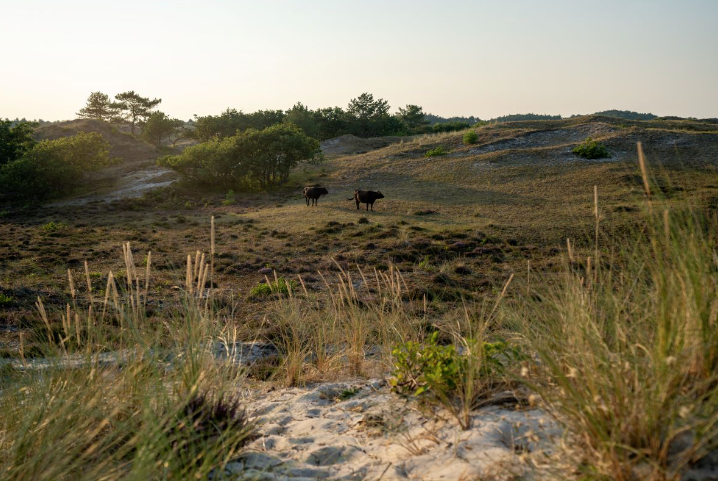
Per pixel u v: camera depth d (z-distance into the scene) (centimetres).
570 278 393
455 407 388
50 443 314
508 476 265
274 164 5062
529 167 4750
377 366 631
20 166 5278
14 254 2450
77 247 2736
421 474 298
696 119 8269
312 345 742
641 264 331
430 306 1187
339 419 432
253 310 1291
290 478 320
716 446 230
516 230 2802
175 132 11288
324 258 2355
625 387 270
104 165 6856
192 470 303
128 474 288
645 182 322
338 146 8144
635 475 231
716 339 276
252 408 500
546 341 371
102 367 434
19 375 475
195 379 398
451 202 3875
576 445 277
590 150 4806
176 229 3378
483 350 414
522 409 355
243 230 3238
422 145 6266
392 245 2564
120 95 13400
